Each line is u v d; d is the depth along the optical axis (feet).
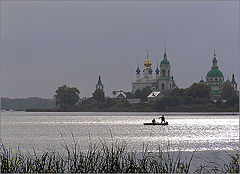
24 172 135.13
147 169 137.18
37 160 141.90
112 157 137.28
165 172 135.44
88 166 136.77
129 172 133.69
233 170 142.61
